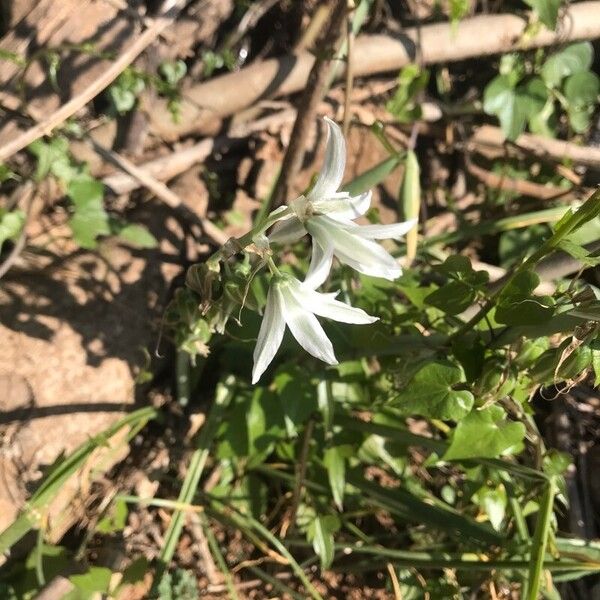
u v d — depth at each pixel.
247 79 0.38
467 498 0.30
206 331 0.25
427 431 0.35
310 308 0.18
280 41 0.41
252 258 0.25
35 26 0.32
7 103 0.32
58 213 0.34
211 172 0.39
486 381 0.24
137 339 0.32
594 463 0.35
